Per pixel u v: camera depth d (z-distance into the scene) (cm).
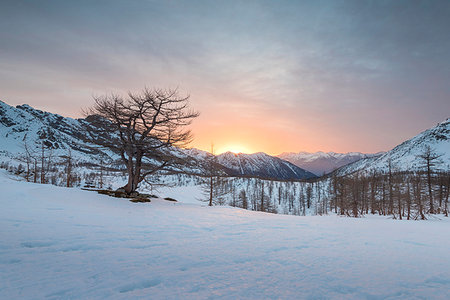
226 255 663
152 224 1180
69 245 659
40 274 434
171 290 394
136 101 2491
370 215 5106
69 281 407
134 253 627
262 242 890
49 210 1282
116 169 2720
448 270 612
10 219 947
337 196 5369
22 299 329
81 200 1822
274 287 432
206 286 420
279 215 2297
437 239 1188
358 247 886
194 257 623
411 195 4119
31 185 2205
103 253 608
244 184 14650
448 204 4866
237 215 1917
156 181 2970
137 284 411
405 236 1252
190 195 8519
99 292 368
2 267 459
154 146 2630
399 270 597
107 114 2430
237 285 433
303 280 481
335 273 542
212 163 3519
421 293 438
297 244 884
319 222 1772
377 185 6328
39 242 660
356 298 401
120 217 1320
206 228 1168
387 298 410
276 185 14925
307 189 12156
